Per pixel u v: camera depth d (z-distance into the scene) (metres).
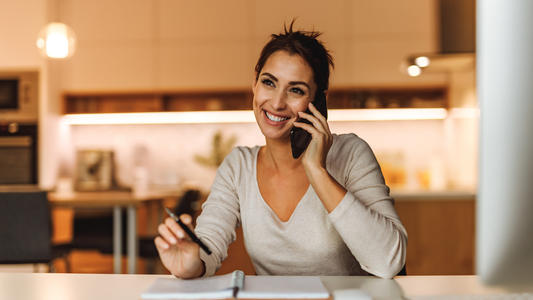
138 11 4.57
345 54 4.43
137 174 4.54
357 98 4.50
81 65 4.60
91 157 4.70
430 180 4.23
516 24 0.54
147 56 4.57
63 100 4.64
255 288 0.81
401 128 4.76
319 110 1.18
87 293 0.85
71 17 4.60
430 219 3.30
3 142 4.36
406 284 0.89
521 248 0.59
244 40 4.52
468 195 3.28
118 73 4.59
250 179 1.23
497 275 0.60
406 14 4.38
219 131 4.93
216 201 1.24
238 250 2.23
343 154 1.20
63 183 4.08
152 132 4.98
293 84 1.12
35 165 4.39
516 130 0.57
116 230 3.08
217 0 4.54
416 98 4.57
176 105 4.80
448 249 3.29
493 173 0.59
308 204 1.16
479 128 0.58
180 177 4.76
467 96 3.82
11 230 2.60
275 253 1.18
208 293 0.77
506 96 0.56
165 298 0.77
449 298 0.77
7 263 2.60
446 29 3.25
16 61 4.40
